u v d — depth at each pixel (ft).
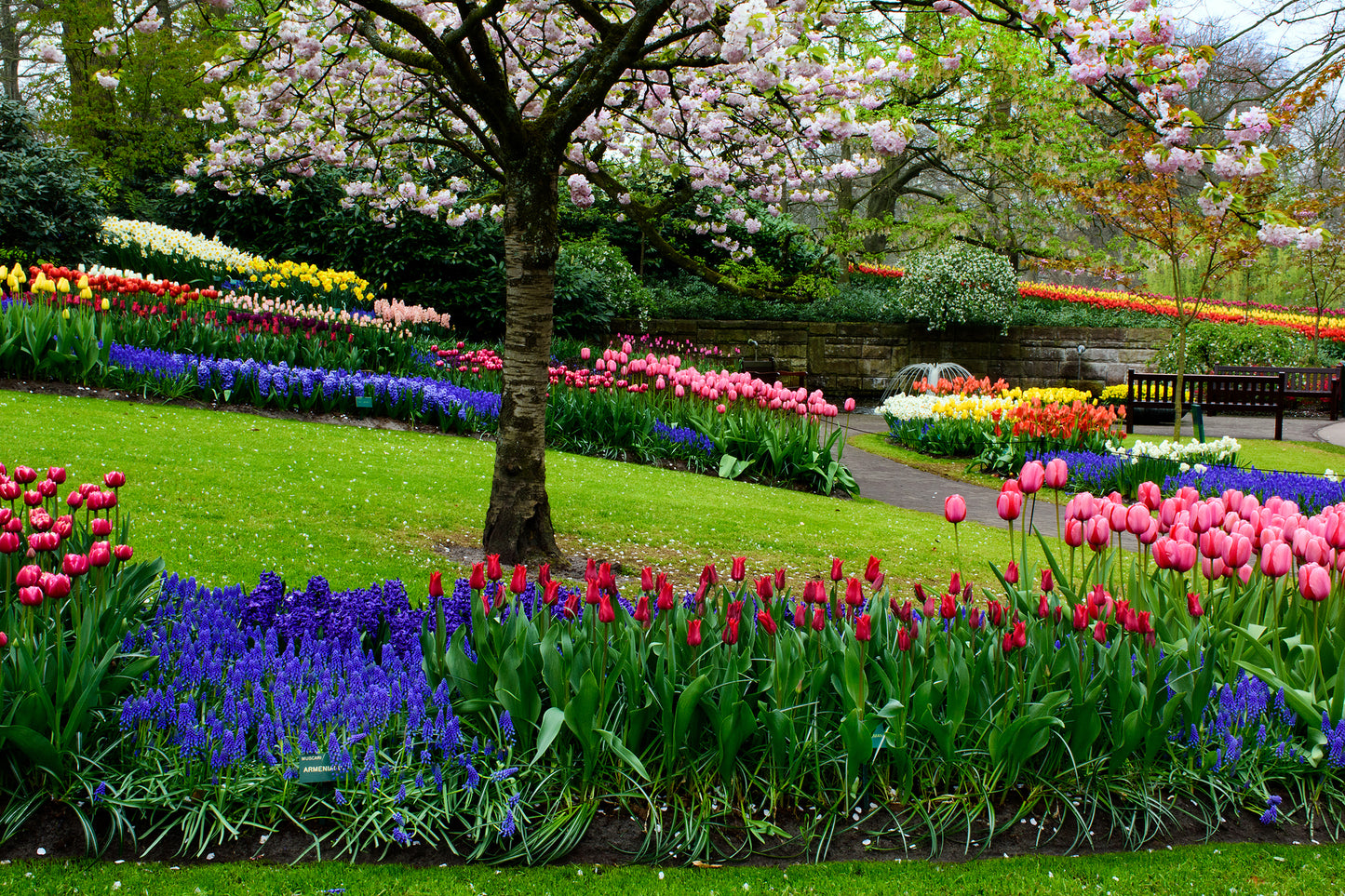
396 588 13.47
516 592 11.35
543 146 19.69
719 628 12.28
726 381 37.47
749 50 19.39
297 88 28.66
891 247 82.23
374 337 41.83
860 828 10.94
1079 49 19.56
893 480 39.68
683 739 10.85
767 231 73.56
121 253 52.85
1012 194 68.74
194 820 10.05
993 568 13.67
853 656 11.14
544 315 20.44
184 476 23.06
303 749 10.11
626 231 75.92
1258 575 13.64
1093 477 37.14
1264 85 46.26
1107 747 11.68
